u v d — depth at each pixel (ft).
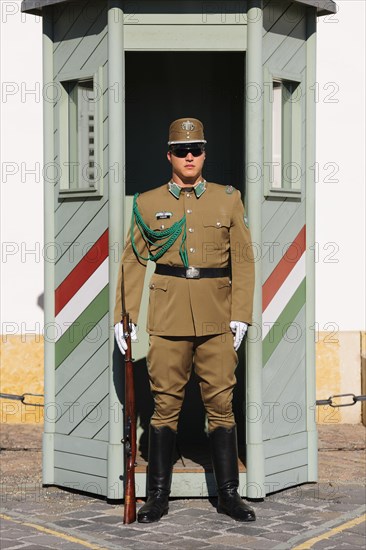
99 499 22.35
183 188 21.25
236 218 21.15
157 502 20.88
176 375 21.16
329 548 18.69
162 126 24.71
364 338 30.96
